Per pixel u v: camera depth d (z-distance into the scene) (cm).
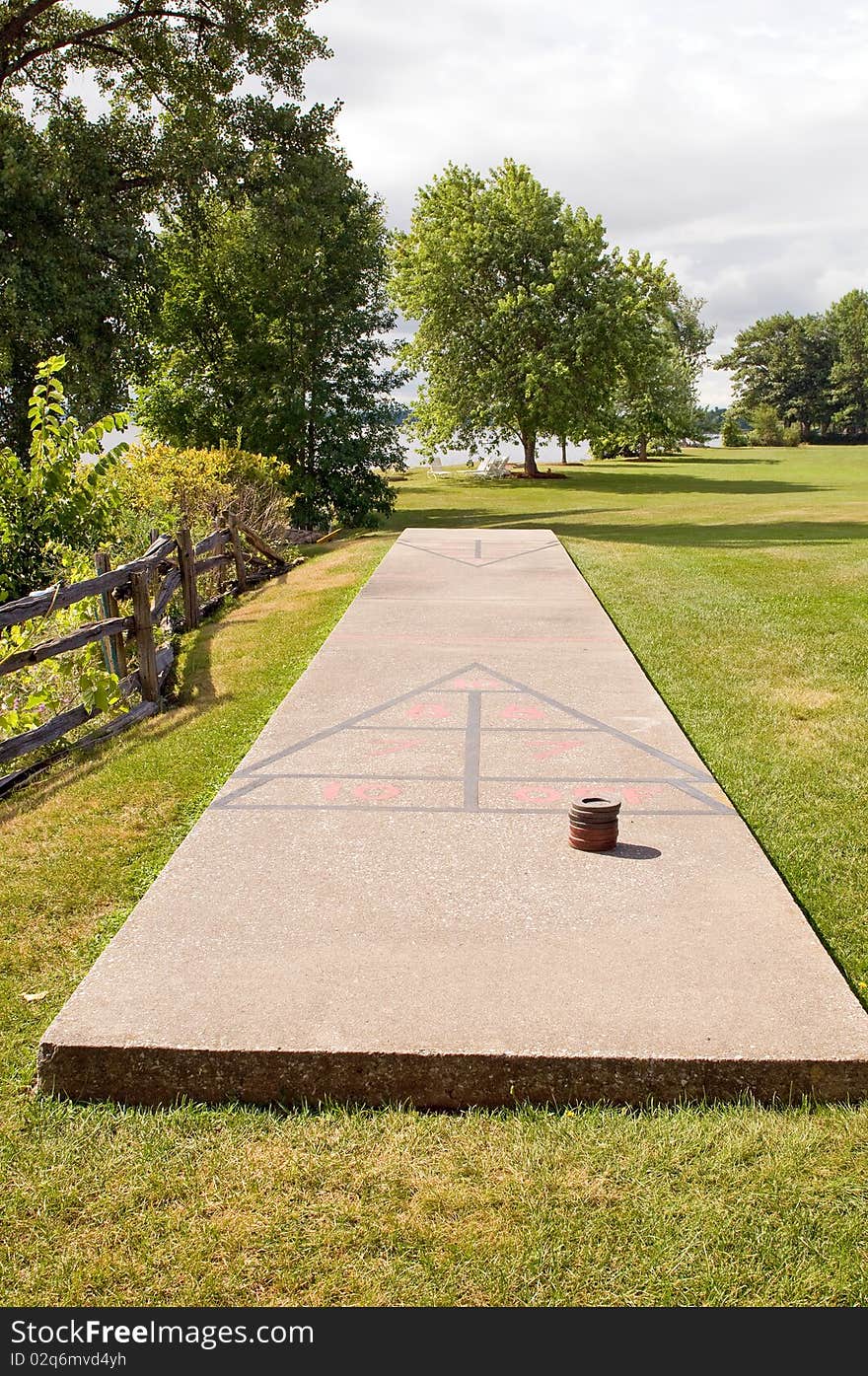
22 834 592
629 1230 302
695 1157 329
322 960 420
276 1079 361
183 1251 299
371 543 1836
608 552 1611
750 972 409
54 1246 303
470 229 4125
